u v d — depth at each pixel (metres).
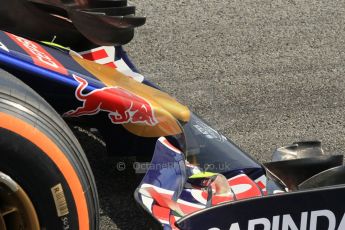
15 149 2.09
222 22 5.30
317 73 4.68
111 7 3.06
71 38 3.10
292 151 3.08
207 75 4.55
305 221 2.45
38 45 2.69
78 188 2.23
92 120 2.65
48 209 2.19
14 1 2.91
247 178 2.81
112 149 2.74
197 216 2.37
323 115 4.19
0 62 2.39
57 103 2.55
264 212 2.42
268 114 4.15
